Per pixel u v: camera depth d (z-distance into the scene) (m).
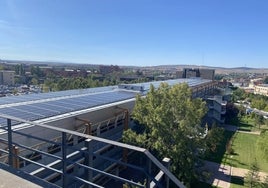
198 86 59.00
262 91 166.62
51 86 103.25
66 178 5.10
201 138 21.62
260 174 30.33
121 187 22.20
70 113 21.72
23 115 18.97
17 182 5.63
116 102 28.97
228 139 48.03
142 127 27.38
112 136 27.56
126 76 168.12
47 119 18.94
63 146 4.98
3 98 26.78
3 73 153.25
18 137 15.42
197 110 22.16
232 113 71.00
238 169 31.88
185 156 20.28
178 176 19.88
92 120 23.59
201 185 26.45
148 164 3.91
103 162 22.50
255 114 68.75
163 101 22.59
